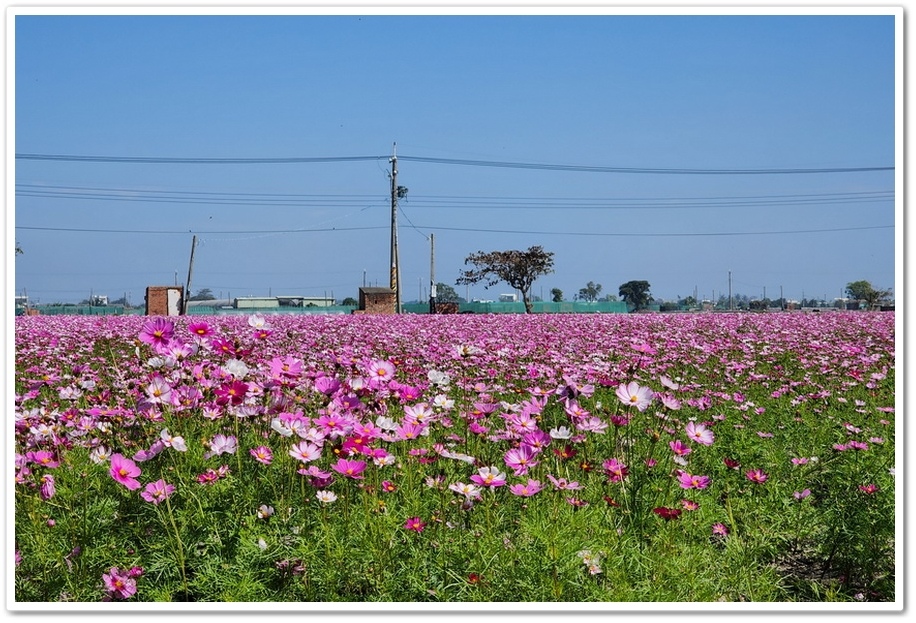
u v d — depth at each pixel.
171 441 4.28
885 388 8.23
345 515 4.07
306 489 4.45
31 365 10.23
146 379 5.73
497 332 16.28
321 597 3.69
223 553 3.94
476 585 3.64
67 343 13.03
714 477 5.38
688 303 62.06
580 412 4.64
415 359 9.51
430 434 5.34
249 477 4.41
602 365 7.53
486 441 5.10
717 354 11.81
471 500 4.16
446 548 3.86
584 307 62.31
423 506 4.25
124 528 4.20
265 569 3.76
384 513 4.06
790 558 4.64
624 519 4.34
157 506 4.14
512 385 7.50
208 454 4.43
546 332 15.85
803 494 4.71
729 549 4.10
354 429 4.33
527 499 4.23
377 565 3.80
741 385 8.84
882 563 4.30
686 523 4.21
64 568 3.84
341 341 13.08
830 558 4.45
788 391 8.30
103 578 3.74
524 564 3.66
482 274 62.06
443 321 21.73
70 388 5.80
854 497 4.61
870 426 6.37
